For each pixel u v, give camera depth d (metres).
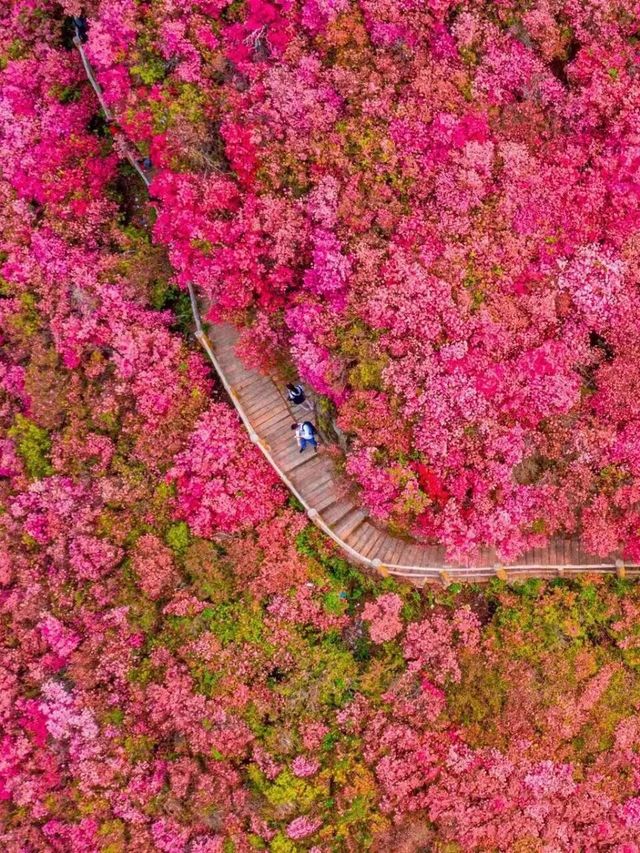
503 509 17.16
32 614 19.44
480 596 19.05
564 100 16.84
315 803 18.55
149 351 19.73
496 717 18.30
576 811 18.28
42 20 20.41
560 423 17.11
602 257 16.91
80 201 20.14
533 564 18.61
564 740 18.52
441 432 16.86
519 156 16.81
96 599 19.45
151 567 19.28
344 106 17.16
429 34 16.86
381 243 17.16
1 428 20.61
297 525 19.34
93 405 19.94
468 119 16.67
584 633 18.69
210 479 19.27
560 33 16.75
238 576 19.44
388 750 18.55
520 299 17.00
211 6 17.69
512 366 16.97
